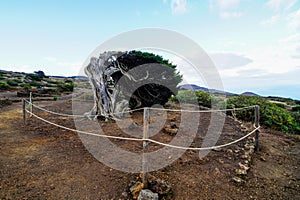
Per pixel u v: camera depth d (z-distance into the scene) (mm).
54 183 2811
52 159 3561
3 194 2527
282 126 6652
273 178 3275
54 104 10219
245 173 3281
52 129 5488
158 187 2555
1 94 13164
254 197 2725
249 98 8750
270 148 4652
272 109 7285
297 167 3723
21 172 3076
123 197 2543
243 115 7559
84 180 2902
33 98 12320
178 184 2861
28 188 2676
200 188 2814
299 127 6824
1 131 5234
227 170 3363
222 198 2645
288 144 5055
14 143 4340
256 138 4398
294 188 3000
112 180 2916
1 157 3584
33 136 4867
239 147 4438
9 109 8680
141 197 2375
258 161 3895
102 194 2602
